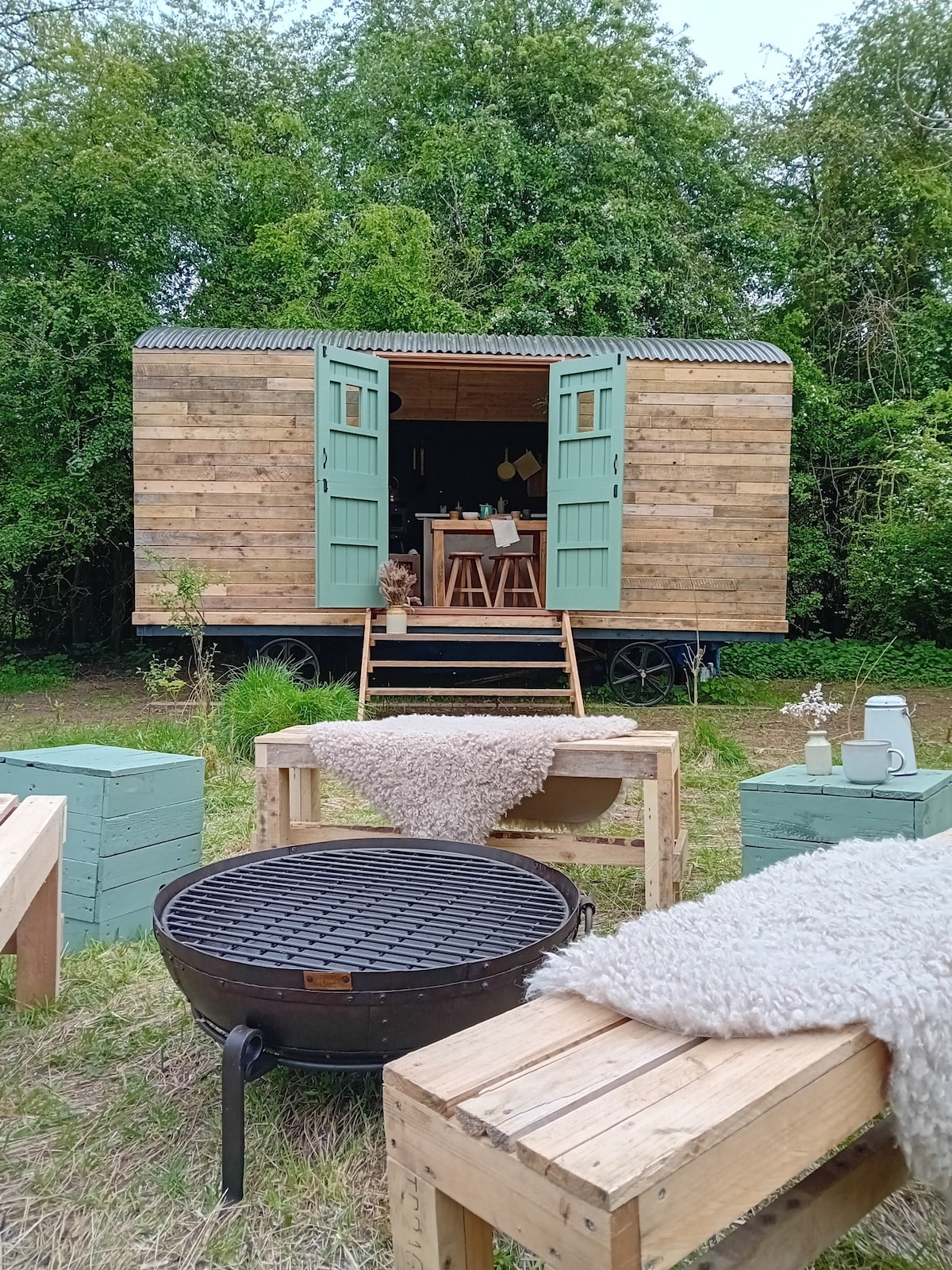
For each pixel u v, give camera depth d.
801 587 11.95
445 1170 0.99
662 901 2.78
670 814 2.78
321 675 8.31
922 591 10.30
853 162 12.95
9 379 9.42
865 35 13.39
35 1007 2.29
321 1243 1.52
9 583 10.28
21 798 2.88
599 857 2.95
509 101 12.36
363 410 7.30
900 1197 1.59
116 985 2.45
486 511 8.38
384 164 12.49
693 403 7.61
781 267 12.59
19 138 10.04
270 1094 1.92
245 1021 1.67
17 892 1.83
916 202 12.59
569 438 7.37
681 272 12.04
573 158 11.73
